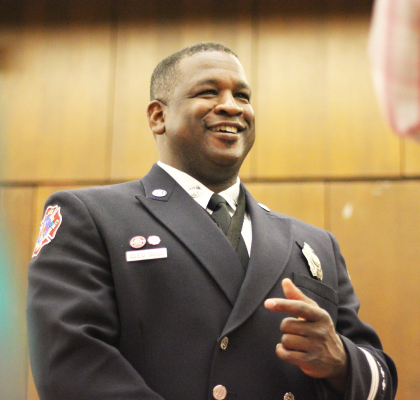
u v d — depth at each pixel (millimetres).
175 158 2062
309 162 4387
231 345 1687
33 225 4570
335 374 1634
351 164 4352
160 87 2180
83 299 1645
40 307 1662
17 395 4246
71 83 4672
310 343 1559
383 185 4312
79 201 1850
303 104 4441
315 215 4340
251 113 2096
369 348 1883
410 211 4254
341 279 2078
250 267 1797
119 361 1566
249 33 4559
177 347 1659
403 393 4027
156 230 1829
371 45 1181
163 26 4660
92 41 4707
